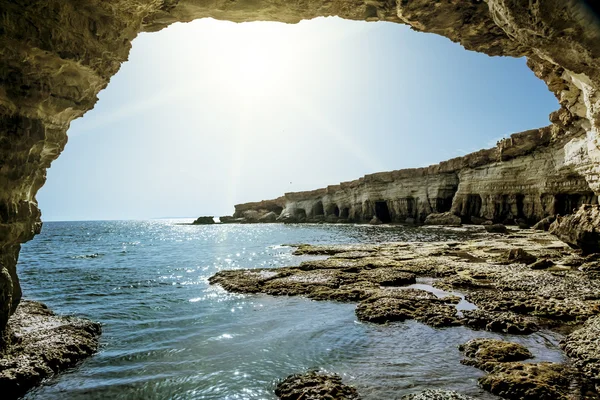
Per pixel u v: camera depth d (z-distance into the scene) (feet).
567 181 158.30
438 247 109.91
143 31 48.24
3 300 28.14
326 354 31.81
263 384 26.84
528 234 145.48
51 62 28.12
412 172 265.75
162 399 25.25
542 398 22.17
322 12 48.83
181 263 107.96
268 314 46.11
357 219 314.76
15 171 28.17
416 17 49.85
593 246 71.72
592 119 60.75
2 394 25.14
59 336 35.17
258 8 46.16
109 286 71.00
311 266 79.82
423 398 22.65
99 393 26.13
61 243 222.48
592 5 29.35
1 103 26.08
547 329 35.94
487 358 28.60
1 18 23.38
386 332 36.78
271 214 422.41
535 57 62.85
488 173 207.10
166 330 40.91
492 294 48.47
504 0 33.73
